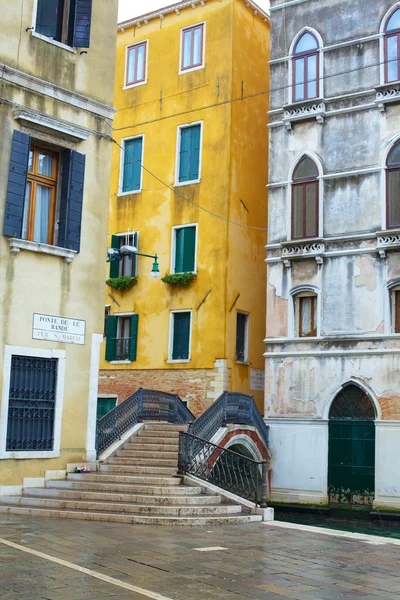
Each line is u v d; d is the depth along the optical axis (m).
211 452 16.36
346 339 21.66
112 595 7.50
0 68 15.06
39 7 16.30
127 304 26.42
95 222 16.66
